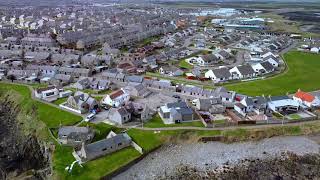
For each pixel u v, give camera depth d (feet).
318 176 296.51
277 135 358.84
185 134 349.82
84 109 400.06
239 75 539.70
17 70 538.06
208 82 515.91
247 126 366.22
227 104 411.75
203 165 308.60
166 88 476.95
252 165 309.22
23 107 426.92
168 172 298.56
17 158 343.46
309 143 347.15
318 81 528.63
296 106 405.80
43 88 457.27
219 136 349.20
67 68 549.95
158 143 336.70
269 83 515.50
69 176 282.97
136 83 488.02
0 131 390.21
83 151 306.55
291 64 644.27
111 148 320.70
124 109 375.66
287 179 291.38
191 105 418.51
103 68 580.71
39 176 304.50
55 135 350.23
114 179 288.51
